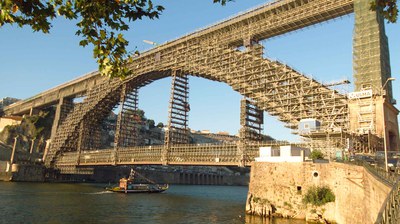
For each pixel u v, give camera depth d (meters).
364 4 64.69
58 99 162.12
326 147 56.47
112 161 115.31
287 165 48.56
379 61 60.94
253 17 82.81
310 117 69.69
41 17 11.62
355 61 64.00
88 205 66.62
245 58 83.25
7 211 54.75
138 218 52.78
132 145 127.94
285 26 77.19
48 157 149.88
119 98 132.25
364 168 35.12
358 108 61.19
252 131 82.25
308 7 72.69
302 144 60.97
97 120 141.12
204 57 93.19
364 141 57.41
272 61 77.19
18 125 178.00
